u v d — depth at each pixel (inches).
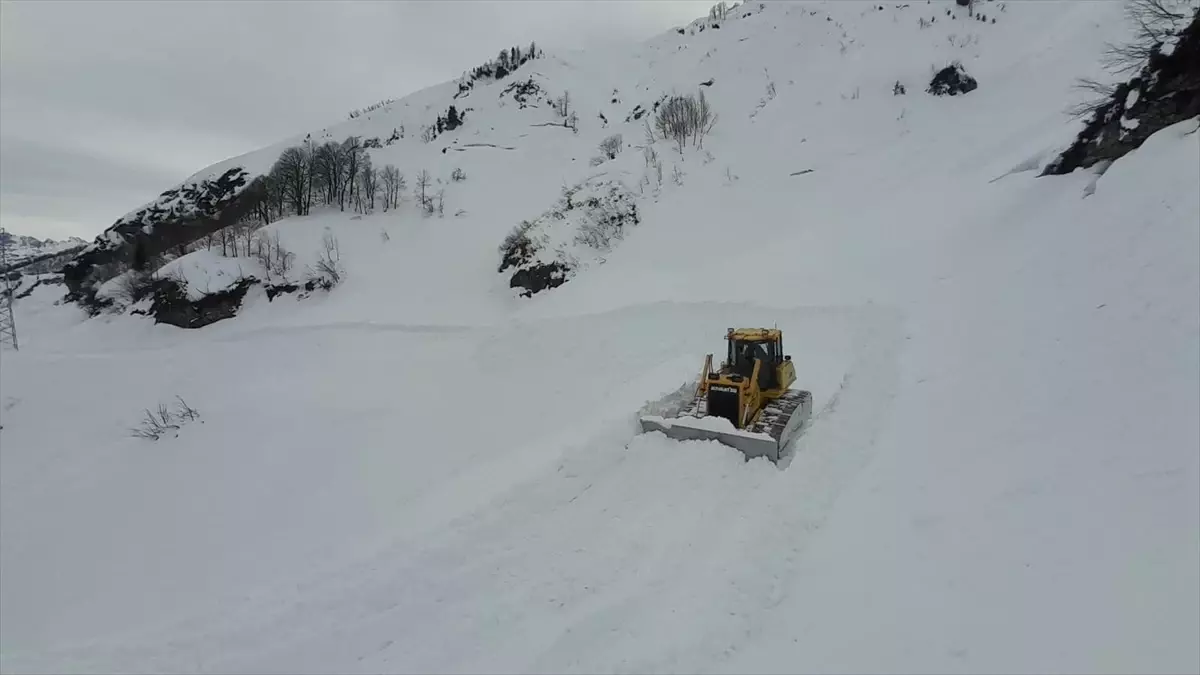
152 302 1143.6
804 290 697.6
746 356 399.9
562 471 369.4
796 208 945.5
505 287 987.9
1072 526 250.4
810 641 226.8
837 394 436.8
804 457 343.3
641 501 327.0
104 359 978.1
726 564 267.4
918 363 450.0
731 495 317.7
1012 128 998.4
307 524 460.4
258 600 307.1
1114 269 420.8
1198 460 254.7
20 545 513.0
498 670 233.5
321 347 883.4
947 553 255.3
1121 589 215.8
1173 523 233.6
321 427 623.8
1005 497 277.9
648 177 1138.0
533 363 688.4
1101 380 332.8
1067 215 545.3
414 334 871.7
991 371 395.5
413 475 504.7
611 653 232.1
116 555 477.4
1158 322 346.3
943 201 802.2
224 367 874.8
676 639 232.5
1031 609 219.6
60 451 701.9
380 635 264.2
